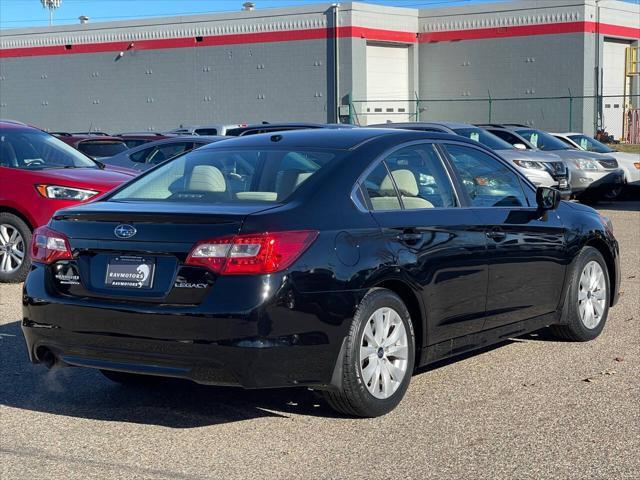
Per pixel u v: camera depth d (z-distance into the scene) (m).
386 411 5.35
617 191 19.66
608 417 5.32
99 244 5.10
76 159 11.18
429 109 39.72
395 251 5.33
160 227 4.95
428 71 39.53
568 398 5.70
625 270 10.62
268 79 38.75
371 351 5.22
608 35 36.78
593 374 6.25
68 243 5.22
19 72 45.16
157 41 41.34
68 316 5.11
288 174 5.41
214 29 39.81
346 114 36.97
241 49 39.28
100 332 5.00
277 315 4.74
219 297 4.72
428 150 6.00
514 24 36.94
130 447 4.98
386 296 5.27
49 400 5.87
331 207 5.15
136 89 42.22
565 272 6.84
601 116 36.81
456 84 38.84
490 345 6.77
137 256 4.98
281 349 4.76
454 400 5.69
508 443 4.91
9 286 10.07
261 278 4.73
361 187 5.39
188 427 5.30
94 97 43.34
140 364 4.95
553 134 20.83
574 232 6.92
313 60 37.56
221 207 5.09
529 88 36.94
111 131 43.22
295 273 4.81
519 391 5.86
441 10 38.69
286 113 38.47
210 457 4.80
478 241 5.93
